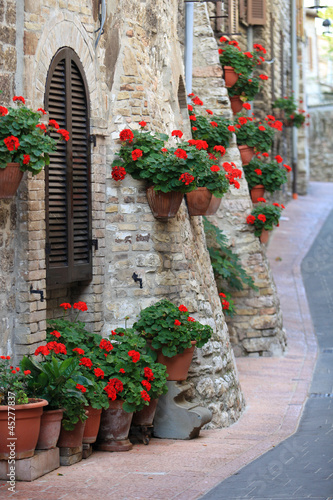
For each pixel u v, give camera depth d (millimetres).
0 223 6211
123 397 6906
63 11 7074
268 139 13117
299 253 20234
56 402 6184
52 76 6969
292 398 9688
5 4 6262
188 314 7676
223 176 8578
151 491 5738
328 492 5641
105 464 6508
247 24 17781
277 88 21531
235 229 12531
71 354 6848
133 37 8141
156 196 7852
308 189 30312
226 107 12344
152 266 7977
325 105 33688
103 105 7785
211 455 6902
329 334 13961
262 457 6859
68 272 7176
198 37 12453
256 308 12484
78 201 7410
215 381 8383
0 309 6238
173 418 7621
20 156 5742
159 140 7895
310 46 35875
